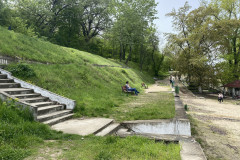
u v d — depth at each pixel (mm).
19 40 14055
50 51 16234
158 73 65625
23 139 4328
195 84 32594
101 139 4855
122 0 44594
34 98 7727
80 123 6629
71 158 3682
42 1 38719
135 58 63156
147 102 11992
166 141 5031
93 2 46562
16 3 36750
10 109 5461
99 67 21203
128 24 42812
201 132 7559
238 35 30719
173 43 31719
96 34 52688
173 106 9953
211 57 30234
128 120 7473
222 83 32531
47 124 5914
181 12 32656
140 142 4750
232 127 8656
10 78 8797
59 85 10562
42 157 3682
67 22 44719
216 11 30281
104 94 12984
